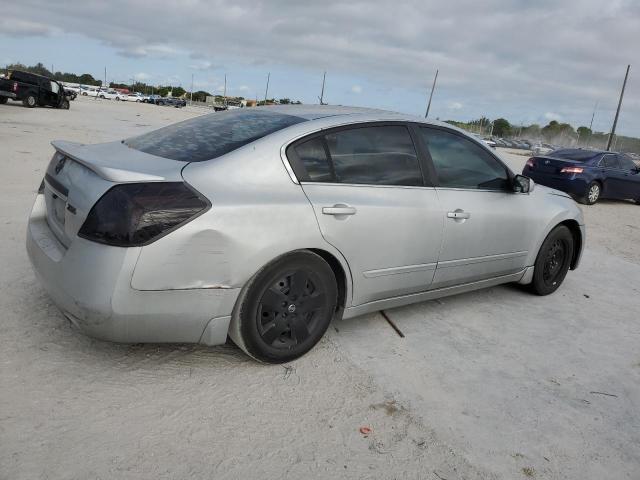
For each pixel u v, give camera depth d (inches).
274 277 119.6
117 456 93.1
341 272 134.3
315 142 131.0
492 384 132.6
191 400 111.4
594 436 116.3
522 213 179.9
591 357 154.5
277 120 136.3
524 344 157.9
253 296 117.5
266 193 118.6
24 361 117.6
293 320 126.5
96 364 120.0
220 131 133.6
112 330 106.0
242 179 117.5
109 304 102.7
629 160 564.1
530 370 142.3
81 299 104.5
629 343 167.2
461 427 113.5
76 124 804.6
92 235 104.7
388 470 98.4
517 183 176.1
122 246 102.3
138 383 115.0
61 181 122.4
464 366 140.1
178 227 105.5
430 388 127.2
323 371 128.6
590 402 129.8
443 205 153.4
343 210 128.4
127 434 99.0
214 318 114.2
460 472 100.0
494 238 170.9
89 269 103.7
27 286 154.3
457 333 159.9
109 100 2733.8
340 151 135.1
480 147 171.0
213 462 94.8
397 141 148.4
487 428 114.3
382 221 137.3
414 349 146.1
